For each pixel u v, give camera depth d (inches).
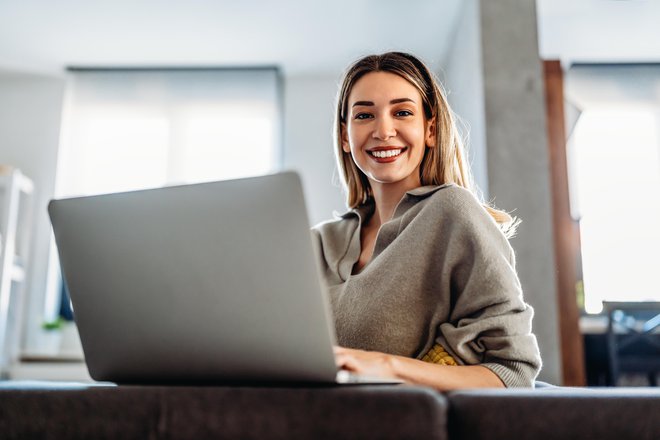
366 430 22.9
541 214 129.0
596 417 22.5
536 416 22.6
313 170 187.9
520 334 39.3
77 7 155.9
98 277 32.8
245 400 23.6
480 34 135.4
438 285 43.4
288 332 28.1
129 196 30.9
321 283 27.0
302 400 23.4
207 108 191.2
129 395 24.3
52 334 179.3
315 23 164.7
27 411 24.4
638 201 193.2
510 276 40.7
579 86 185.6
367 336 44.0
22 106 190.1
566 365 127.2
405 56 50.9
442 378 36.0
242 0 154.0
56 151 187.8
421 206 45.8
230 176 189.9
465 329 39.5
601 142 195.9
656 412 22.5
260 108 190.9
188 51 180.2
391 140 48.6
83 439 24.0
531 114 132.7
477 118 137.1
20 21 162.7
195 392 24.0
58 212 33.3
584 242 191.8
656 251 189.9
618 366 151.8
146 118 191.3
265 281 28.1
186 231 29.5
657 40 170.2
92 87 191.0
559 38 170.9
